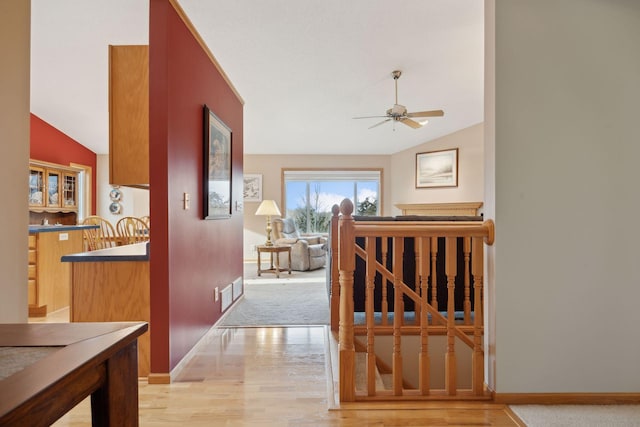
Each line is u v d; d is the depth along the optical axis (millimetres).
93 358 694
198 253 2682
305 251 6164
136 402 868
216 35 3201
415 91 4734
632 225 1885
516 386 1887
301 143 7074
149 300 2201
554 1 1868
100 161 7098
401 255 1934
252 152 7645
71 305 2227
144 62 2240
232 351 2605
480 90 4738
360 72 4129
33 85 4496
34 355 702
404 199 7570
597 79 1876
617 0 1873
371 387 1907
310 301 4023
